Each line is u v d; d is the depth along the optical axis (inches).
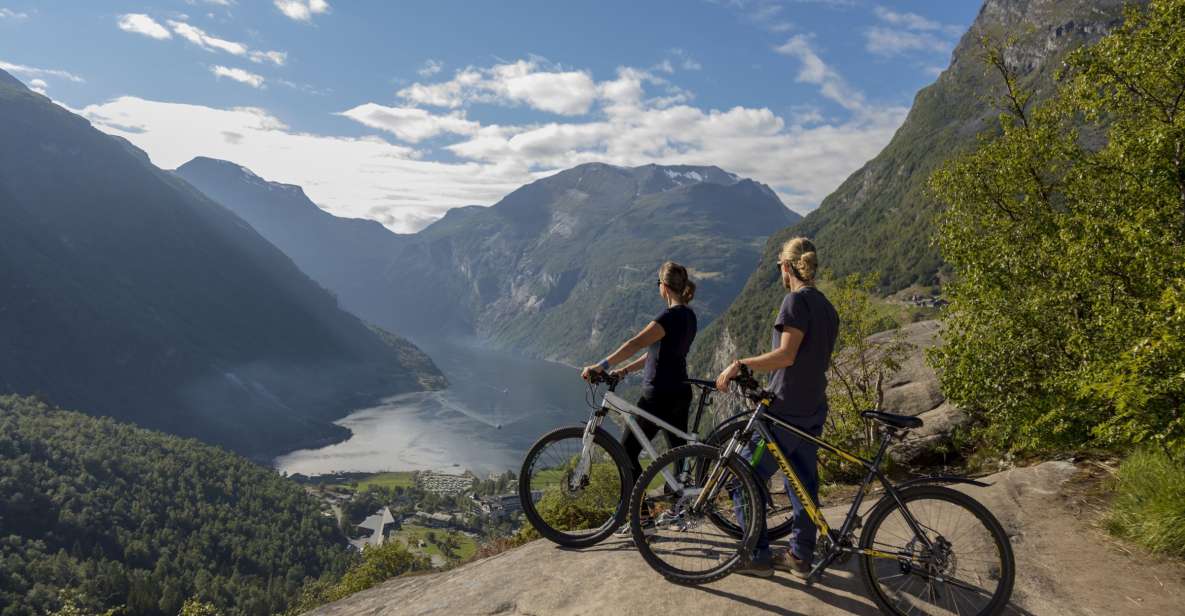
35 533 5866.1
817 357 169.8
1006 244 487.8
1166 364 254.1
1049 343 421.7
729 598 165.6
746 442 175.6
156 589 5290.4
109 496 6702.8
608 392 209.6
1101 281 404.2
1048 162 494.0
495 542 340.5
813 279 175.0
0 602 4463.6
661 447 220.5
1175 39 403.5
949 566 155.8
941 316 510.0
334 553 6417.3
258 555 6235.2
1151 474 216.2
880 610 158.9
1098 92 462.0
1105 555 189.5
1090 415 364.2
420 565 2169.0
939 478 158.4
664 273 213.0
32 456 7091.5
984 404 438.3
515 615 170.9
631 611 162.9
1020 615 159.5
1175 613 159.2
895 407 535.8
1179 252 353.4
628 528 210.8
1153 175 425.1
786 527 192.7
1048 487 242.1
